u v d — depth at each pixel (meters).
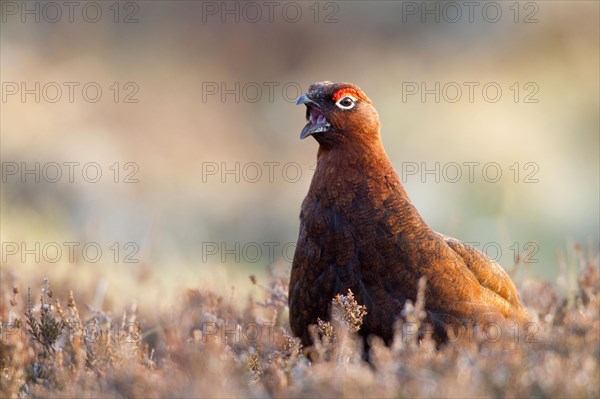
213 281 10.90
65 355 6.73
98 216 19.97
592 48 27.11
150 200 22.05
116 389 5.95
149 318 9.96
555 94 25.86
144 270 11.49
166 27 30.52
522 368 5.60
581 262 9.80
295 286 7.64
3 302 9.00
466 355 5.89
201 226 21.30
